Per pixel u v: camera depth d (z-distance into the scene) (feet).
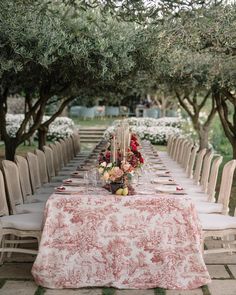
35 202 19.89
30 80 31.01
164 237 14.67
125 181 15.26
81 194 15.25
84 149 61.31
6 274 15.72
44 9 18.81
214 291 14.46
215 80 29.25
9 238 18.15
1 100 31.73
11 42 20.43
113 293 14.24
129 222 14.71
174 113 89.66
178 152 33.40
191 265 14.62
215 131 56.75
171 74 29.96
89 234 14.66
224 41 21.21
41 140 40.34
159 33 24.04
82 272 14.60
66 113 93.45
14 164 18.69
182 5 16.11
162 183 17.97
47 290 14.44
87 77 28.86
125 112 102.68
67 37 22.75
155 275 14.60
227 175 18.72
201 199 20.58
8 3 20.33
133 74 30.68
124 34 25.71
